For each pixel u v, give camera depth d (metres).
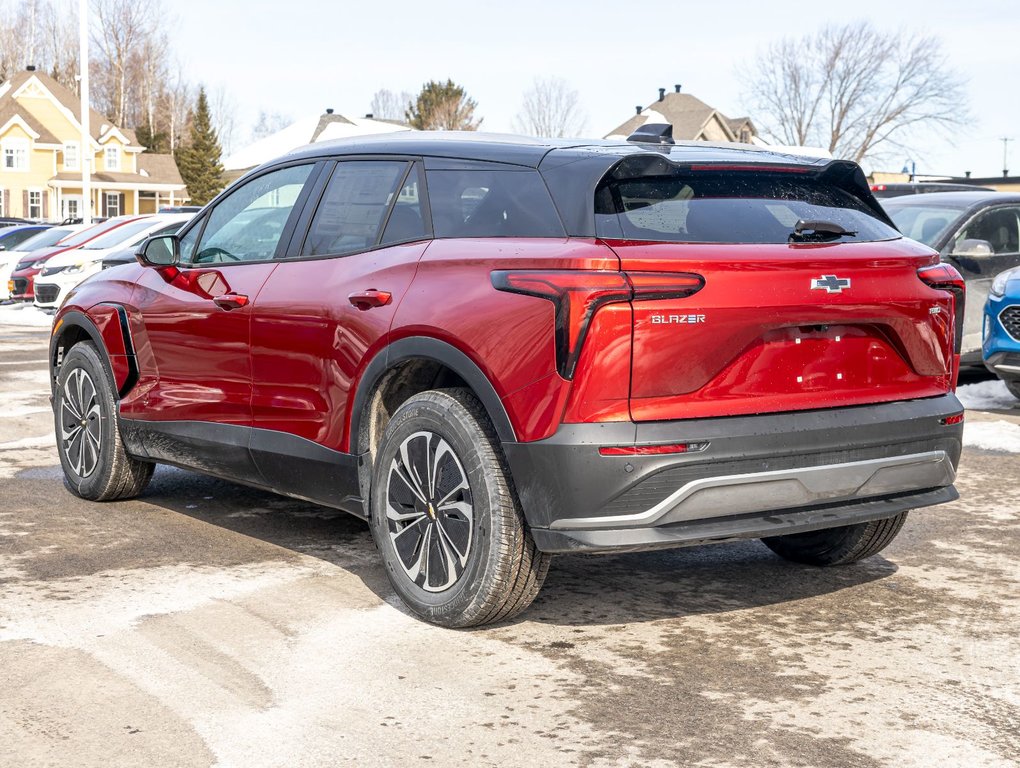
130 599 4.23
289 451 4.55
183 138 110.50
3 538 5.09
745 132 74.94
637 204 3.76
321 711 3.24
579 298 3.48
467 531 3.83
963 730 3.17
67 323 5.86
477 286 3.79
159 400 5.27
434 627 3.97
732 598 4.38
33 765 2.89
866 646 3.85
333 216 4.58
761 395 3.68
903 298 3.91
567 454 3.50
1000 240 10.20
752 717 3.24
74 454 5.88
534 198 3.86
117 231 18.69
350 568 4.68
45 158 74.69
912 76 67.81
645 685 3.47
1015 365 8.65
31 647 3.71
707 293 3.56
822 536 4.75
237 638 3.83
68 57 110.69
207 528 5.32
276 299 4.58
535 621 4.07
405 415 4.02
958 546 5.18
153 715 3.20
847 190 4.27
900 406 3.95
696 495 3.57
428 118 101.06
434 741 3.06
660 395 3.55
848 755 3.00
